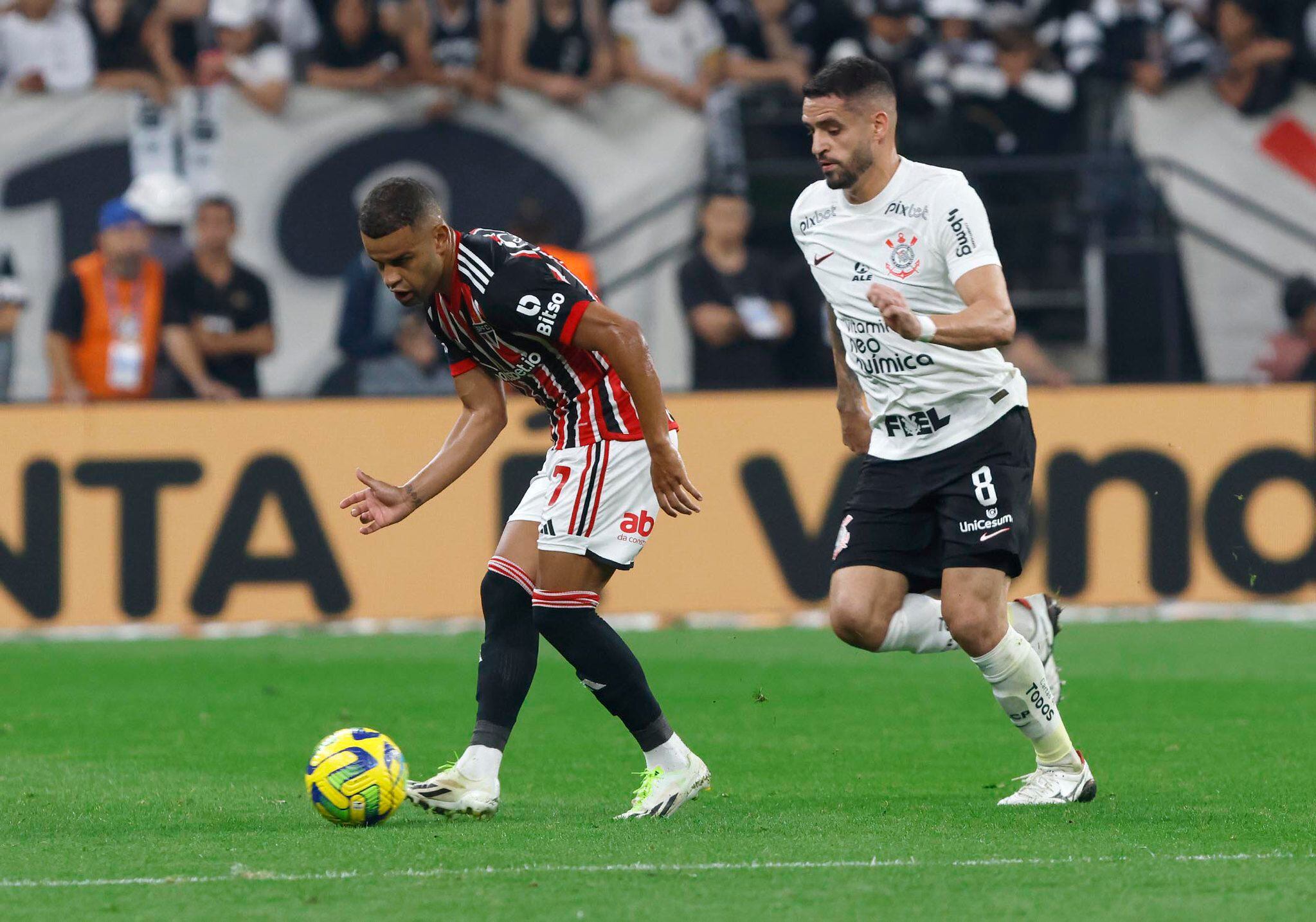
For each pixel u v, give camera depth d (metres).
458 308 16.55
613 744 23.42
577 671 16.94
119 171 48.06
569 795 19.02
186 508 38.25
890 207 17.41
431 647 35.62
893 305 15.36
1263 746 22.30
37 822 16.72
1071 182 48.88
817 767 20.97
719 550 38.94
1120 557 38.72
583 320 16.16
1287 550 38.84
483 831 15.84
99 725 25.41
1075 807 17.30
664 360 47.88
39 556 37.91
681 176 48.88
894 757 21.84
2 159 47.66
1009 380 17.61
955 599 17.17
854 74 17.27
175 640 37.12
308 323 47.72
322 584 38.47
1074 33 49.47
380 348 43.94
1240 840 15.13
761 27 49.41
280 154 48.12
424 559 38.69
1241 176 48.88
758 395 39.09
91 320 42.44
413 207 16.11
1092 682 29.33
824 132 17.33
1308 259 48.72
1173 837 15.27
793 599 38.88
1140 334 48.38
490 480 38.78
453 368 17.62
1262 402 38.94
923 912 12.13
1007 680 17.30
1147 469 38.81
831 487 38.94
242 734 24.52
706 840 15.20
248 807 17.81
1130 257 48.25
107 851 14.89
